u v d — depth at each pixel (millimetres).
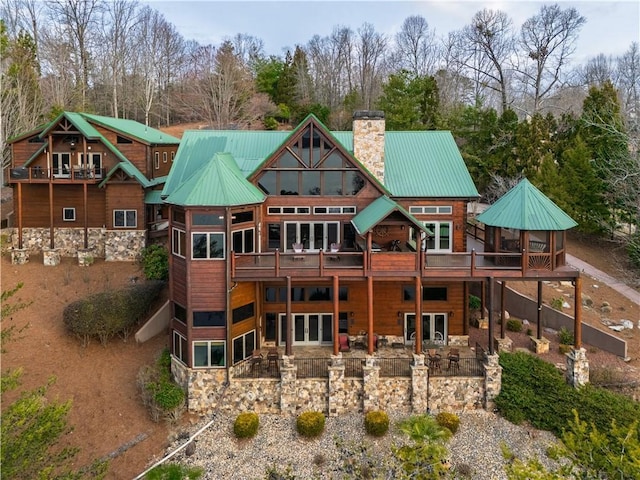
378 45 77000
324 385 22422
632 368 24891
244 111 62438
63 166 34906
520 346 26688
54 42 62688
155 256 31141
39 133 34906
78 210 34969
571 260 37656
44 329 26000
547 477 11672
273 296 26266
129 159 35906
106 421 21297
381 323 26562
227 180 22906
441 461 14531
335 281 22531
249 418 21094
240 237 23078
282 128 61281
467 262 23625
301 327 26469
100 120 36031
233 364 22812
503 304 26422
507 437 20703
